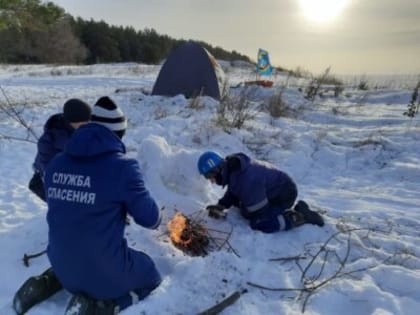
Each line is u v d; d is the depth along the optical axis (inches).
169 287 118.6
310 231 163.8
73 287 109.9
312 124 349.7
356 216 187.2
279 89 460.4
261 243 152.4
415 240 165.9
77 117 133.0
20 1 578.2
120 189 104.1
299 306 121.1
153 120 322.7
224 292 121.0
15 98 428.5
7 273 131.4
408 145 289.9
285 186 166.6
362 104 454.9
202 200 178.1
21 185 205.6
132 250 117.1
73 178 105.3
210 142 278.5
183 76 416.8
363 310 122.3
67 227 104.7
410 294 130.7
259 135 297.0
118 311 110.3
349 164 267.1
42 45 1763.0
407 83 574.6
